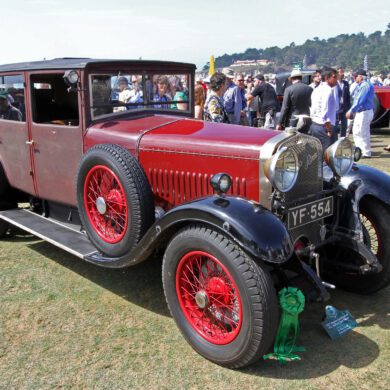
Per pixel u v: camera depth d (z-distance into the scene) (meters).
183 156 3.38
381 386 2.57
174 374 2.72
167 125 3.80
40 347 3.01
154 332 3.18
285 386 2.59
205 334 2.86
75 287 3.88
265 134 3.21
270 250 2.50
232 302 2.74
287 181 2.92
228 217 2.59
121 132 3.75
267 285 2.51
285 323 2.72
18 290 3.84
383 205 3.45
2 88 4.62
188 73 4.57
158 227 2.93
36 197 4.75
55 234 4.02
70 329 3.22
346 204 3.44
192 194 3.39
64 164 4.11
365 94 9.03
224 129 3.51
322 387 2.57
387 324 3.21
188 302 2.96
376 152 10.09
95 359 2.88
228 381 2.64
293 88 7.23
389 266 3.43
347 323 3.12
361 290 3.62
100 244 3.56
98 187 3.60
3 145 4.80
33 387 2.63
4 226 4.99
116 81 3.97
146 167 3.62
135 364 2.82
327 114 7.20
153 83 4.27
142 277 4.06
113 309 3.50
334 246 3.62
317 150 3.20
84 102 3.79
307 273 2.87
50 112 4.63
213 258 2.67
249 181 3.06
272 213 2.74
